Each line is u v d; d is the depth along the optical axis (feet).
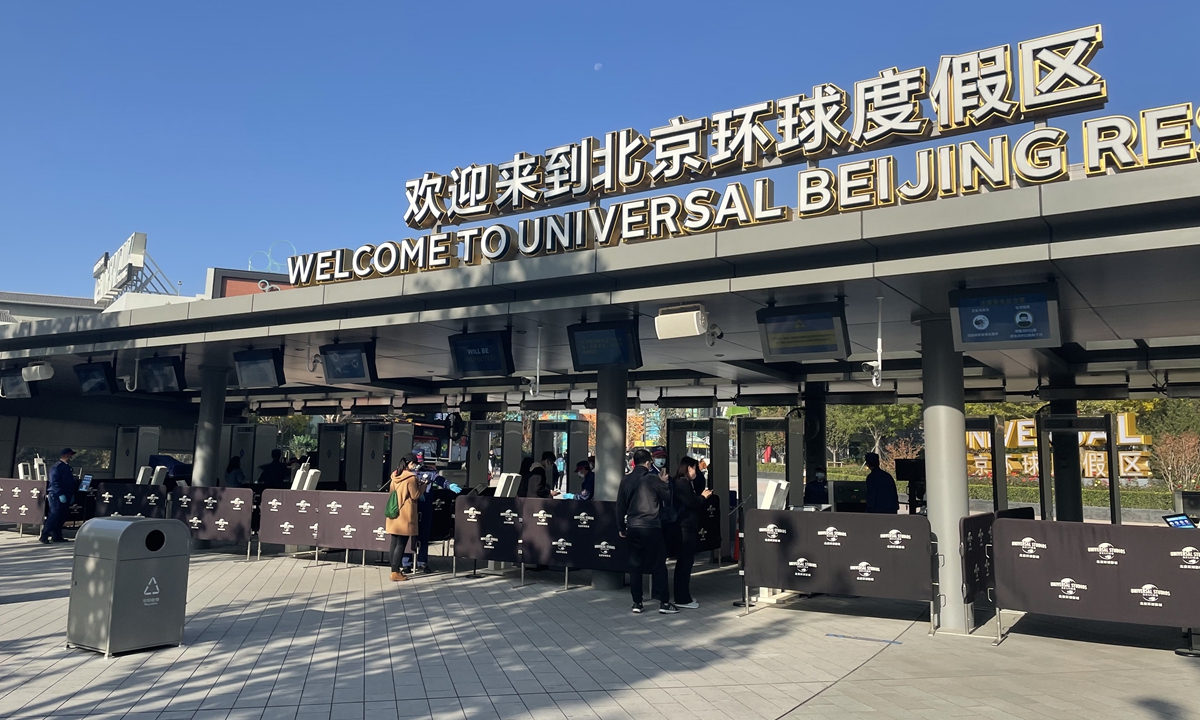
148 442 75.31
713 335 34.30
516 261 33.19
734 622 29.55
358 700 18.80
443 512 46.75
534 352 47.14
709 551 46.91
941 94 27.50
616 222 31.76
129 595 23.13
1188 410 111.65
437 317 36.60
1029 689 21.01
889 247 26.91
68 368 60.18
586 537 35.83
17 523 54.85
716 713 18.35
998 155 24.79
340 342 43.57
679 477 33.27
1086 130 23.70
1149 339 42.42
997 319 27.27
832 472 153.79
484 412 76.54
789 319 30.86
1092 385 55.62
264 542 43.62
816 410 62.34
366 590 34.94
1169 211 22.79
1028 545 26.96
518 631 27.17
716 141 31.83
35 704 18.26
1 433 75.31
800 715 18.37
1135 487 107.76
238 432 74.38
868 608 32.81
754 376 55.83
